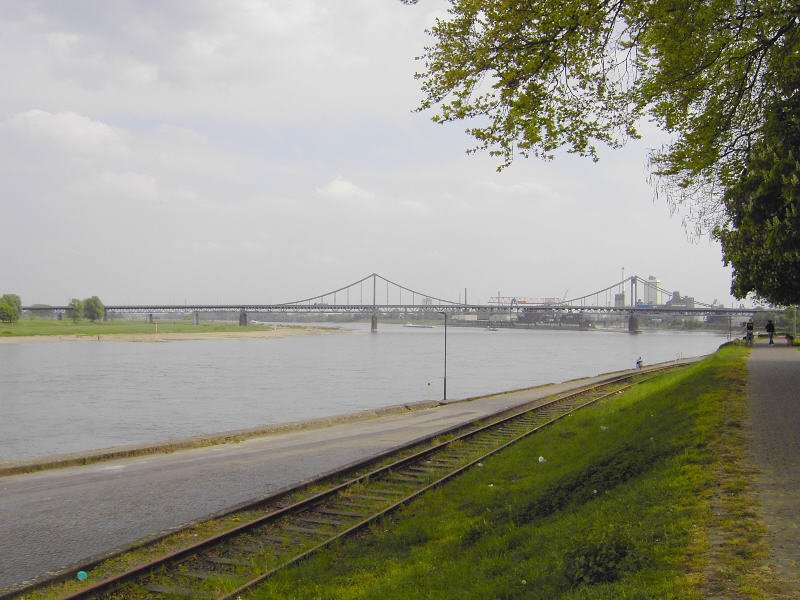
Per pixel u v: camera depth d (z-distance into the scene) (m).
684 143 12.98
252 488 15.86
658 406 20.77
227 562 10.27
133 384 59.88
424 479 15.84
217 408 44.50
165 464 19.00
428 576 9.12
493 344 143.12
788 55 11.36
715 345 140.38
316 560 10.24
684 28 10.81
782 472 10.12
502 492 13.98
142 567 9.62
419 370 75.88
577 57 10.79
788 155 11.35
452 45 10.83
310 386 58.78
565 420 25.78
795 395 17.94
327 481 15.24
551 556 8.23
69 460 18.81
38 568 10.45
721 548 7.24
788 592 6.10
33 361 87.31
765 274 19.27
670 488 9.73
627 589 6.54
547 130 11.43
